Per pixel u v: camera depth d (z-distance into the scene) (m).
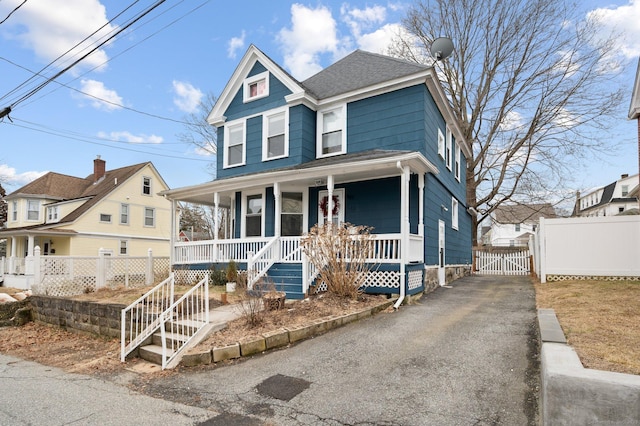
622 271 9.10
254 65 13.52
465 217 17.61
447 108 12.61
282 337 5.70
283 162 12.38
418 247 9.80
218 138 14.57
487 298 9.00
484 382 4.06
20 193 25.09
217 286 10.91
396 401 3.77
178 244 13.21
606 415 2.64
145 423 3.61
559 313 5.71
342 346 5.52
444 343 5.39
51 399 4.36
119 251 24.34
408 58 24.20
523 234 51.59
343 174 10.40
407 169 9.01
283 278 9.37
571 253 9.68
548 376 2.87
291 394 4.10
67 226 21.94
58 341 7.98
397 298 8.47
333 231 8.48
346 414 3.59
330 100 12.10
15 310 10.02
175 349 5.79
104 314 7.87
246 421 3.58
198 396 4.24
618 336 4.22
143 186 26.36
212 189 12.45
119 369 5.51
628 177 41.03
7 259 18.70
